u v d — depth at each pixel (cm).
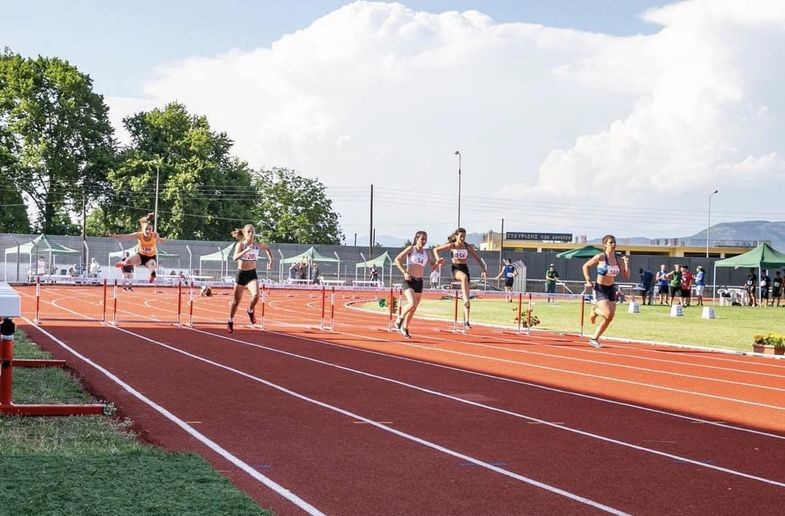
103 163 6556
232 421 856
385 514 552
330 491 604
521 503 590
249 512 511
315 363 1366
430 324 2381
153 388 1049
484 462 713
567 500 602
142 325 1991
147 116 6812
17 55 6462
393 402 1011
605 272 1750
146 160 6569
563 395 1119
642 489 640
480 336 1997
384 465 689
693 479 678
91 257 5175
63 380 1015
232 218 6750
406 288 1825
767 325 2642
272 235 7819
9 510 496
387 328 2162
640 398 1116
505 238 8688
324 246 5606
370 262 5244
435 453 741
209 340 1673
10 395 827
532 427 883
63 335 1675
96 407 836
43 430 738
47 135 6425
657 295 4781
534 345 1806
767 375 1412
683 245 8825
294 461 691
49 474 580
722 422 956
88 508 506
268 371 1248
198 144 6681
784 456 781
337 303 3594
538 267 5753
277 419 876
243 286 1761
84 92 6475
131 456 644
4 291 828
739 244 8812
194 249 5328
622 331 2275
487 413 958
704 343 1966
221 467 662
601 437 841
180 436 774
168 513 503
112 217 6719
